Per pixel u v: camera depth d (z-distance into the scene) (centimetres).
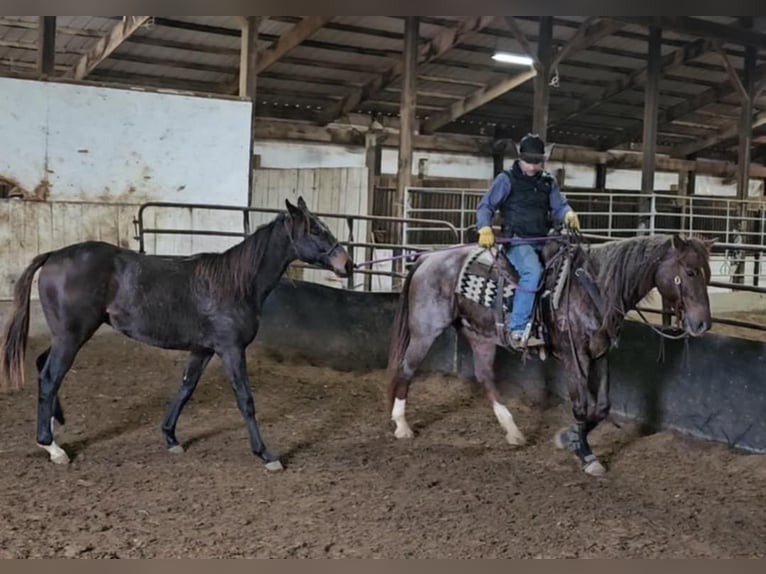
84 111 822
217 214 908
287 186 1195
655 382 525
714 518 380
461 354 645
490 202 451
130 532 343
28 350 721
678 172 1878
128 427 504
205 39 1129
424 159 1555
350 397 605
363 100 1362
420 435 512
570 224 443
